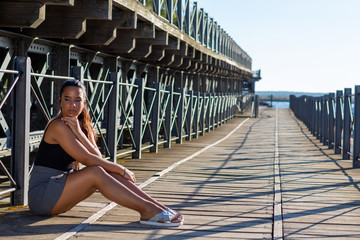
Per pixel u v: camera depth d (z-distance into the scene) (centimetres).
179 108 1012
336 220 367
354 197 460
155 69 1117
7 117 610
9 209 379
